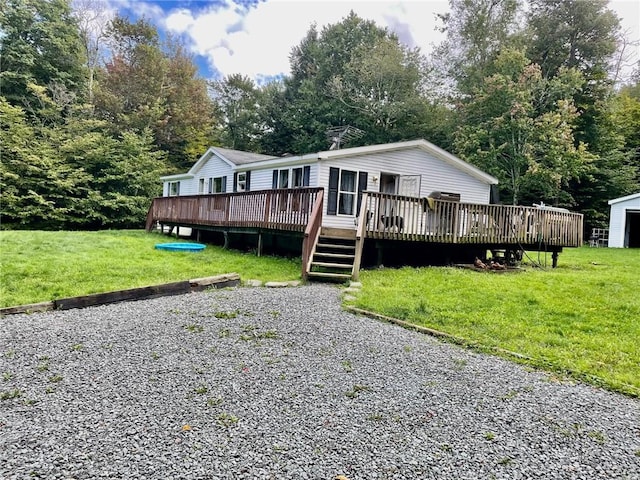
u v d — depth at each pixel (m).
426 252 10.74
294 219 9.52
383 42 29.09
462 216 9.95
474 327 5.18
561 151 18.98
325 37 34.75
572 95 22.16
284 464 2.38
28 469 2.27
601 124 23.36
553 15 24.81
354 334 4.87
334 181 11.84
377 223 8.88
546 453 2.60
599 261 12.75
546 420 3.03
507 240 10.62
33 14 24.89
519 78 20.17
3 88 23.34
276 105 35.69
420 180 12.67
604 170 22.75
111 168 22.31
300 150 32.00
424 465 2.42
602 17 23.61
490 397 3.37
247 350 4.25
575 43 24.19
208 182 18.36
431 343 4.67
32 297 6.12
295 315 5.56
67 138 21.52
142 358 3.99
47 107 23.16
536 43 24.83
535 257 13.70
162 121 28.83
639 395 3.46
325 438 2.68
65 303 5.79
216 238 13.95
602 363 4.12
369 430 2.80
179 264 8.90
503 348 4.51
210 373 3.67
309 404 3.14
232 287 7.37
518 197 21.80
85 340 4.46
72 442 2.55
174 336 4.63
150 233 16.44
